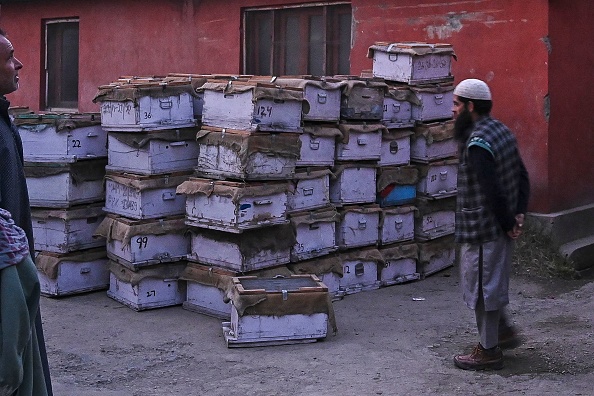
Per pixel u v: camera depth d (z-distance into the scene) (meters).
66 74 14.97
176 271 7.25
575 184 9.09
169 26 12.91
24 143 7.53
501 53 8.91
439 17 9.41
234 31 11.95
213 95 6.78
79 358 5.92
